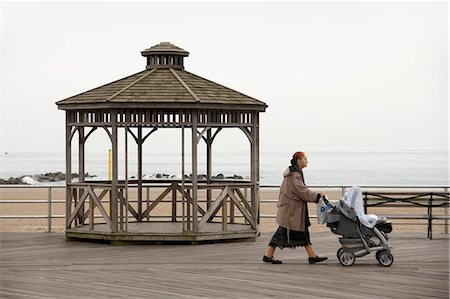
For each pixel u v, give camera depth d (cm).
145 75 1603
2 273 1225
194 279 1172
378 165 9469
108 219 1549
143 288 1109
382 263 1283
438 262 1322
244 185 1595
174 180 1755
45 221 2872
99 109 1548
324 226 2475
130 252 1438
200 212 1756
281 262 1306
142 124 1530
